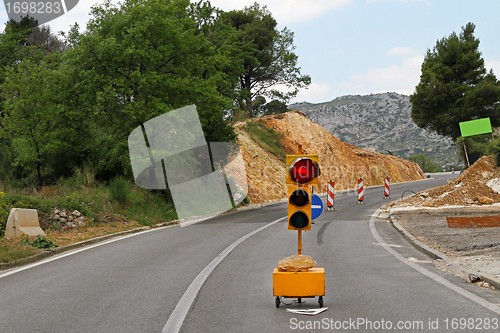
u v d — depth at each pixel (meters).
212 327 5.58
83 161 22.52
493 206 20.91
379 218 20.05
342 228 16.55
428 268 9.30
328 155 51.16
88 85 20.72
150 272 9.14
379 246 12.38
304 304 6.65
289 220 6.85
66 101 21.80
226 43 30.80
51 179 22.31
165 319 5.93
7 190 17.78
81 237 14.52
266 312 6.25
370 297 6.95
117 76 21.55
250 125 45.19
